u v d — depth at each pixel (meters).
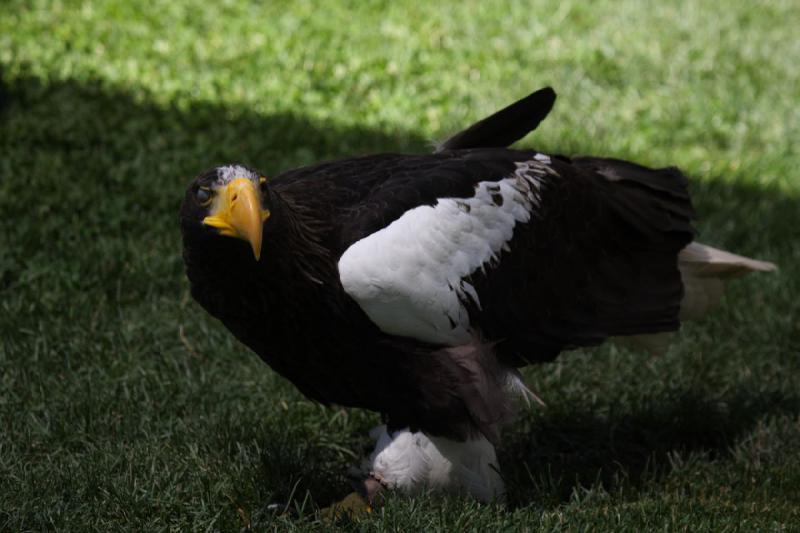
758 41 20.33
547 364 10.37
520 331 8.31
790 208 14.14
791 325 11.33
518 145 15.03
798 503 8.48
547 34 19.70
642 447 9.61
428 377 7.76
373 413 9.58
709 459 9.55
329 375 7.91
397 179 7.93
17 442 8.74
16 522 7.67
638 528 7.82
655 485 8.84
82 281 11.14
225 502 8.05
